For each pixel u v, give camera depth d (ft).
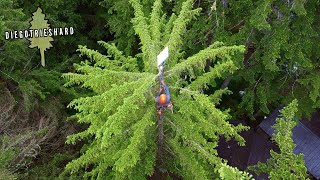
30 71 34.35
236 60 32.91
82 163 25.41
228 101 45.50
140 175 25.50
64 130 33.71
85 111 22.38
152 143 25.43
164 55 19.70
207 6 36.01
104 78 20.74
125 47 39.45
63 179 28.53
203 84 23.49
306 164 37.52
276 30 32.04
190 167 24.08
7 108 30.35
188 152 24.34
